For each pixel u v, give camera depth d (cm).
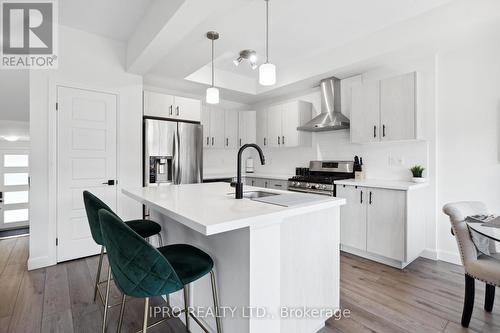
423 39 258
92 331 168
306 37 300
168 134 360
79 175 291
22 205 495
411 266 271
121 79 318
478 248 169
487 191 257
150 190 219
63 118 280
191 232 173
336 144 394
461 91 272
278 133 448
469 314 169
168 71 348
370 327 170
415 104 276
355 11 248
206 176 466
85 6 243
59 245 279
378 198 279
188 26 214
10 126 474
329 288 171
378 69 334
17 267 268
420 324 173
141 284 107
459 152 274
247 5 232
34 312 188
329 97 371
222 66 405
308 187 356
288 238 145
